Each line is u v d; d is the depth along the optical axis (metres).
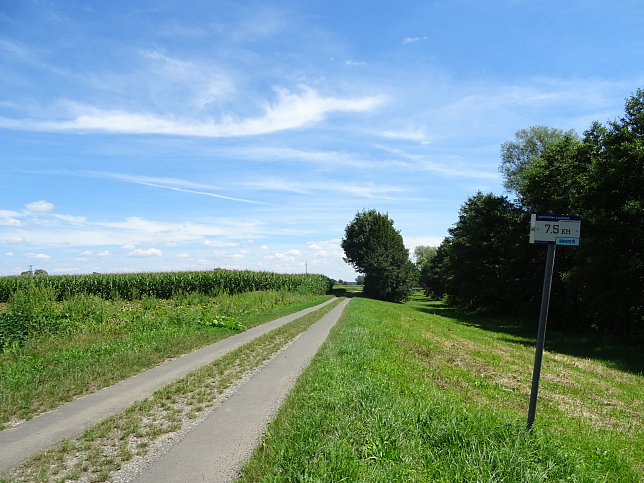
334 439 4.66
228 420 6.21
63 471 4.59
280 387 8.04
